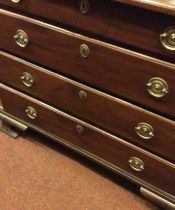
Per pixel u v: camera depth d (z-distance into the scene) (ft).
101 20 3.10
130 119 3.60
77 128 4.21
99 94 3.65
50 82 4.03
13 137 5.10
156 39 2.90
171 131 3.37
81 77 3.67
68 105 4.08
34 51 3.88
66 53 3.59
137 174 4.03
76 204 4.30
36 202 4.32
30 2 3.50
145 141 3.65
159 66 3.02
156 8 2.66
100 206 4.27
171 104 3.18
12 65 4.26
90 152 4.34
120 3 2.88
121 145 3.91
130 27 2.97
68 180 4.56
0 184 4.50
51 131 4.61
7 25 3.88
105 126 3.90
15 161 4.79
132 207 4.26
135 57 3.12
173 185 3.78
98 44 3.27
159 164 3.72
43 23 3.57
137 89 3.31
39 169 4.69
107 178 4.56
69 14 3.28
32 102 4.46
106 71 3.41
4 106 4.90
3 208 4.25
